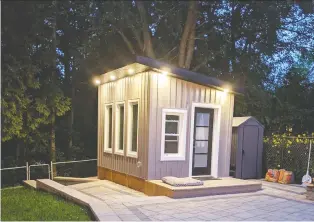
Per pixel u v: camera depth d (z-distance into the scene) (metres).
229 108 8.09
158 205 5.60
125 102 8.05
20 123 10.37
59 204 5.96
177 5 14.38
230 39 14.46
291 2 13.27
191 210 5.34
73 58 13.22
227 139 8.05
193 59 15.17
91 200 5.67
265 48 13.90
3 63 10.04
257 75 14.14
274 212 5.40
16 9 11.07
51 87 11.34
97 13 12.78
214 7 14.95
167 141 7.30
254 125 9.24
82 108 14.55
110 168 8.77
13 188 8.51
